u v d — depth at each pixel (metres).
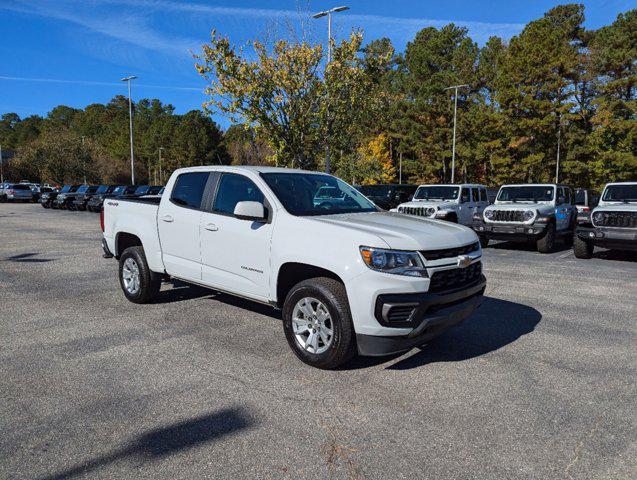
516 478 2.71
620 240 10.07
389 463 2.85
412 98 60.28
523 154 46.41
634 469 2.81
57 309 6.17
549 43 43.75
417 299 3.83
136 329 5.34
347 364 4.38
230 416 3.39
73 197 31.02
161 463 2.84
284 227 4.48
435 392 3.79
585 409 3.53
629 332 5.35
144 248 6.06
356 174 22.45
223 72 14.70
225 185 5.24
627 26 49.03
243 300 6.62
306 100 15.41
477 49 59.03
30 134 140.50
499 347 4.84
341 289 4.06
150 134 105.19
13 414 3.41
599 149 41.97
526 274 8.95
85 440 3.07
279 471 2.76
